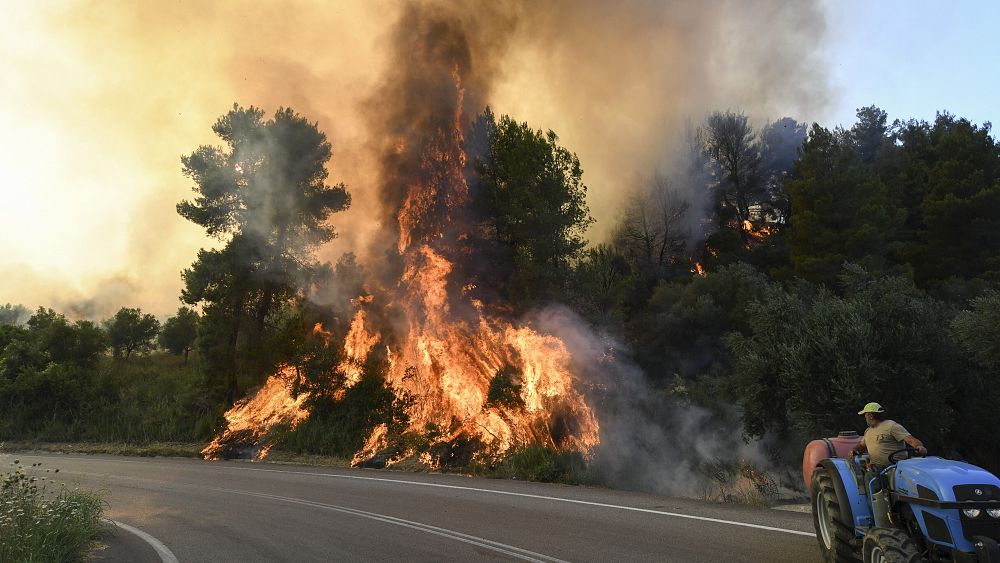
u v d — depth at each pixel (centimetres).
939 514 496
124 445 2511
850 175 3064
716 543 782
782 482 1515
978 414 1399
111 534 973
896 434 596
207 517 1100
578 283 2845
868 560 558
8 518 823
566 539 836
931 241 3231
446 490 1345
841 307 1435
